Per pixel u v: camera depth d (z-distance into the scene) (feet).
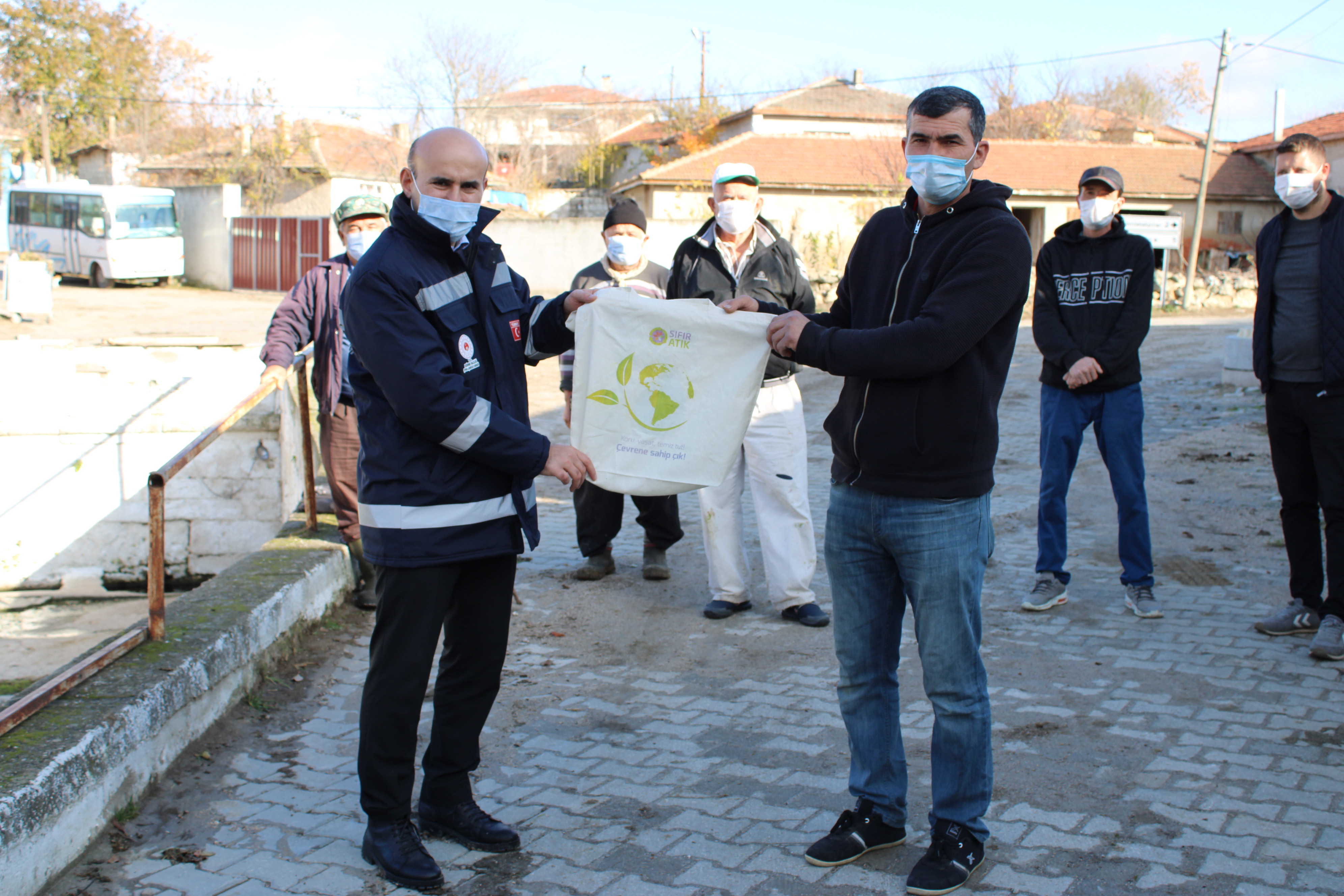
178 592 24.00
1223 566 19.04
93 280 98.53
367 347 9.02
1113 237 16.02
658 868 9.48
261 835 10.09
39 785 8.91
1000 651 14.97
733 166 15.76
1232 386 41.73
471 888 9.20
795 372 16.39
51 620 22.72
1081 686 13.62
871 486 9.19
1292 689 13.39
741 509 17.10
